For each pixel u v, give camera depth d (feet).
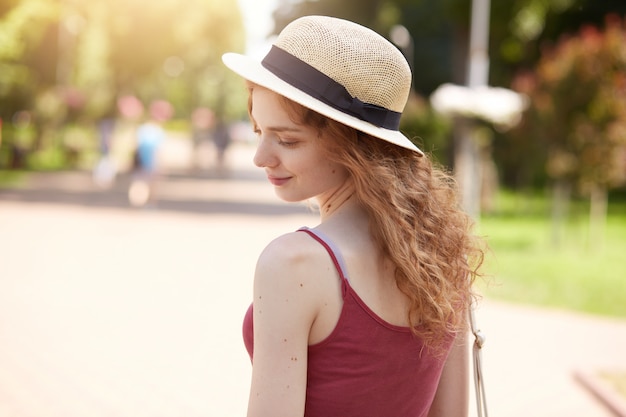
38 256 32.81
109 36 105.19
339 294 4.45
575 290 32.14
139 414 15.49
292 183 4.88
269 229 47.60
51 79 91.45
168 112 58.39
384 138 4.69
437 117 63.41
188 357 19.42
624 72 42.04
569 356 21.89
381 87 4.75
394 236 4.63
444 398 5.50
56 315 22.76
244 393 17.07
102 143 71.05
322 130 4.69
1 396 15.87
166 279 29.35
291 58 4.70
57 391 16.46
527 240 48.01
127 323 22.36
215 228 46.80
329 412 4.54
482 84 55.06
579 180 44.01
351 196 4.92
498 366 20.58
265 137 4.85
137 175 57.26
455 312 5.18
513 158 52.16
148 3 105.29
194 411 15.83
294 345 4.34
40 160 84.99
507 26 73.05
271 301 4.34
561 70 43.57
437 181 5.25
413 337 4.75
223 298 26.45
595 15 81.10
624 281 34.55
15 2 54.13
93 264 31.71
